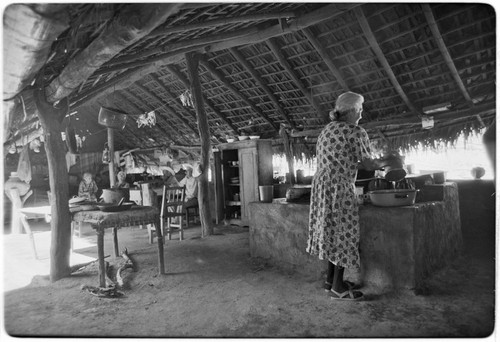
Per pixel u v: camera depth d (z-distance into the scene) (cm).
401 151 607
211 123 846
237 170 749
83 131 1109
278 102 677
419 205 333
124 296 342
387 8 427
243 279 376
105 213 375
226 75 677
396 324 264
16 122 476
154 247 534
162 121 941
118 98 916
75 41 279
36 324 284
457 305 287
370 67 525
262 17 419
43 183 1014
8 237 664
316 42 504
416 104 549
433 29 417
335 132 305
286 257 408
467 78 482
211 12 372
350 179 307
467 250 423
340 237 304
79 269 436
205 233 614
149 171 1045
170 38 455
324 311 292
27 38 222
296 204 399
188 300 327
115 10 251
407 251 312
